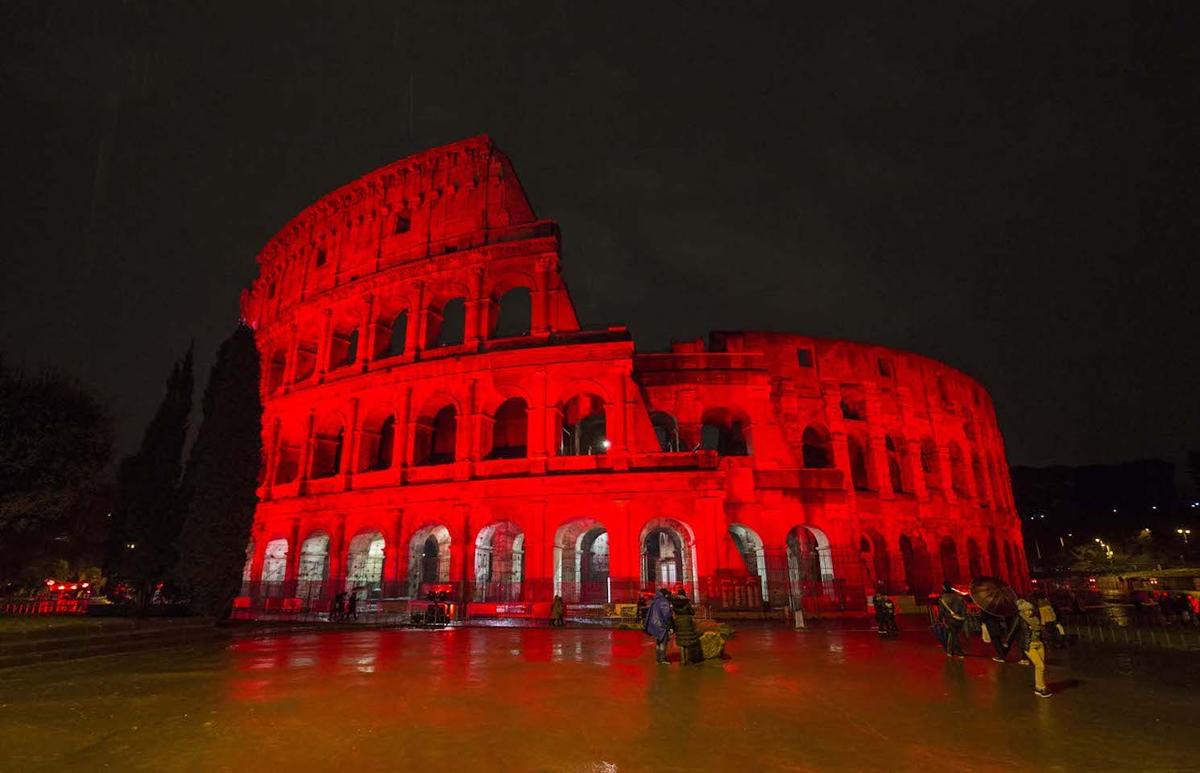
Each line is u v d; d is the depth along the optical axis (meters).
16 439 26.58
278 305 60.38
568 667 19.53
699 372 48.91
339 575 45.47
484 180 51.75
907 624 38.75
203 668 19.67
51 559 46.22
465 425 44.91
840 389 58.31
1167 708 13.39
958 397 65.50
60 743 10.93
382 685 16.38
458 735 11.27
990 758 9.92
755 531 45.69
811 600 43.31
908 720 12.29
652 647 25.33
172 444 43.22
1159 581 55.25
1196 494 116.25
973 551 61.88
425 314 49.44
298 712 13.20
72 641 22.41
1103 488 121.31
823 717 12.53
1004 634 20.39
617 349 44.28
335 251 56.88
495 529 45.25
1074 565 89.88
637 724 11.99
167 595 41.16
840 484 47.03
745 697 14.55
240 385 40.19
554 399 44.22
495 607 40.28
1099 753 10.14
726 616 38.72
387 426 53.62
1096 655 22.52
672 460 42.03
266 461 53.34
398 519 44.34
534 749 10.39
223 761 9.85
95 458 29.64
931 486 60.09
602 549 62.62
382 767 9.48
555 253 47.53
